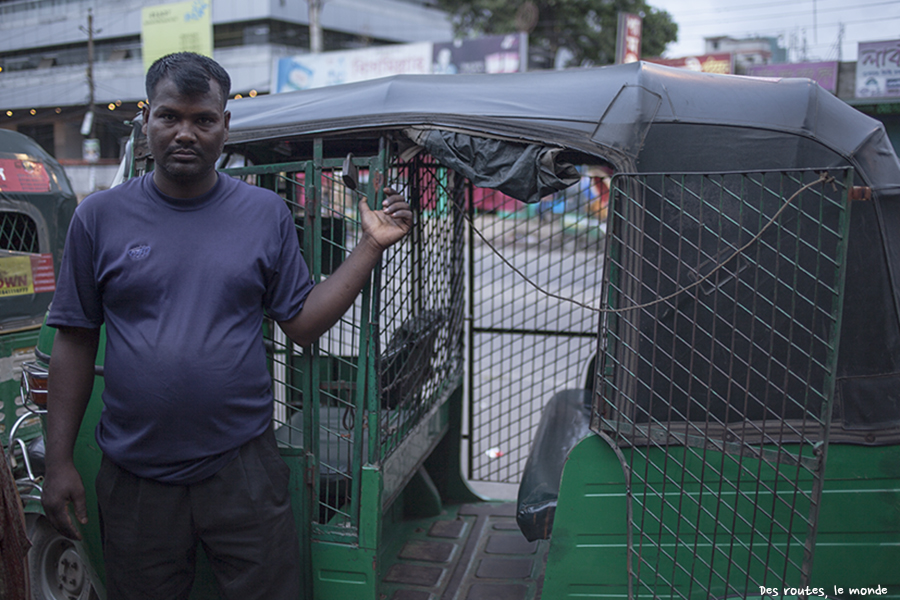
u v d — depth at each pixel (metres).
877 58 11.52
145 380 1.72
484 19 22.23
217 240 1.77
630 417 1.91
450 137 1.96
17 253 3.40
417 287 2.61
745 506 1.92
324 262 2.39
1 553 1.59
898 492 1.88
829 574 1.91
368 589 2.09
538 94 1.94
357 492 2.08
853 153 1.82
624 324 1.90
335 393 2.79
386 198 1.99
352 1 28.33
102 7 26.39
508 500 3.40
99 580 2.33
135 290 1.73
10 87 27.81
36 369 2.29
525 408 5.21
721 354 1.89
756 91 1.88
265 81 24.52
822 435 1.76
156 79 1.68
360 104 2.03
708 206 1.85
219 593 2.18
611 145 1.87
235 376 1.76
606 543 1.97
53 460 1.86
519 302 7.39
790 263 1.85
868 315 1.86
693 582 1.89
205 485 1.79
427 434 2.85
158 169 1.77
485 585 2.59
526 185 1.91
